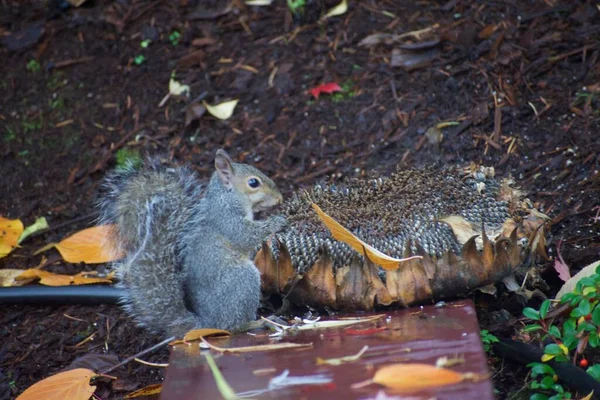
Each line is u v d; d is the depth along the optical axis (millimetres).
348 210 6539
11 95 10352
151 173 6750
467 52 9625
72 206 9070
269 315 6668
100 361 6879
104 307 7730
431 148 8719
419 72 9664
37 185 9375
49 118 10055
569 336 5660
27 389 6246
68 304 7793
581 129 8375
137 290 6430
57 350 7238
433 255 6215
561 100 8789
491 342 6113
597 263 6312
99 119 9953
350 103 9531
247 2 11047
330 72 9953
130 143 9586
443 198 6602
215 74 10234
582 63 9156
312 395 4449
